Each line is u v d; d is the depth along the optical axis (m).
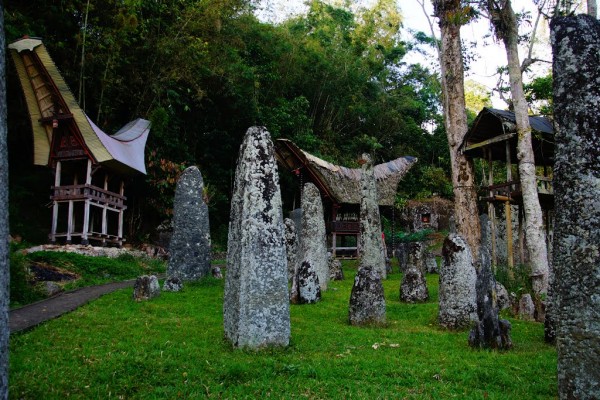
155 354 7.44
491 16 16.67
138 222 26.81
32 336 8.38
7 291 3.83
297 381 6.55
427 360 7.81
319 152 36.19
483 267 9.28
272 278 8.15
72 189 20.41
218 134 32.62
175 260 16.31
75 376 6.36
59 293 13.45
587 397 4.93
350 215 29.59
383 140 45.62
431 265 22.34
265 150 8.55
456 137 19.25
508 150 18.91
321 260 16.77
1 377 3.70
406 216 39.19
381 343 8.88
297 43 38.38
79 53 24.22
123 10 23.83
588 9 13.69
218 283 16.09
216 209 30.42
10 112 23.77
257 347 7.86
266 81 35.28
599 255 5.10
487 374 6.95
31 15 23.12
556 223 5.54
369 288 10.98
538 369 7.38
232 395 5.99
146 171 25.86
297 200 36.62
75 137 20.89
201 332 9.22
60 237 22.72
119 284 16.23
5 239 3.82
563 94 5.62
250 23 35.38
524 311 12.47
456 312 10.53
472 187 19.03
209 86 31.17
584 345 5.04
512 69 16.42
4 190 3.83
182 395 5.96
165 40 26.41
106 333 8.86
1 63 3.88
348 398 6.02
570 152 5.46
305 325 10.44
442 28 19.61
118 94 27.02
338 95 41.75
